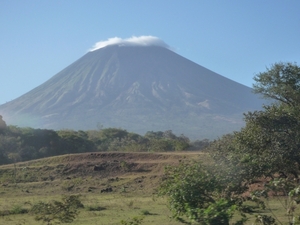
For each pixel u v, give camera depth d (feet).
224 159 41.50
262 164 40.11
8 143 212.43
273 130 50.83
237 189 38.88
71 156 170.19
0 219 73.36
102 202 96.22
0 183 147.33
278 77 72.18
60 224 63.00
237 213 48.34
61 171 157.38
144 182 138.51
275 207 59.62
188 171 36.17
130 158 165.89
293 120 51.62
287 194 30.73
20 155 210.38
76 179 146.10
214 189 35.73
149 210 79.36
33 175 154.81
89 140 253.24
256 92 74.74
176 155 158.30
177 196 35.12
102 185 139.85
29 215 77.41
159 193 37.81
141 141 252.83
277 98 72.43
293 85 71.26
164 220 62.18
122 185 138.00
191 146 229.86
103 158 167.12
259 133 50.08
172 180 37.09
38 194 126.72
